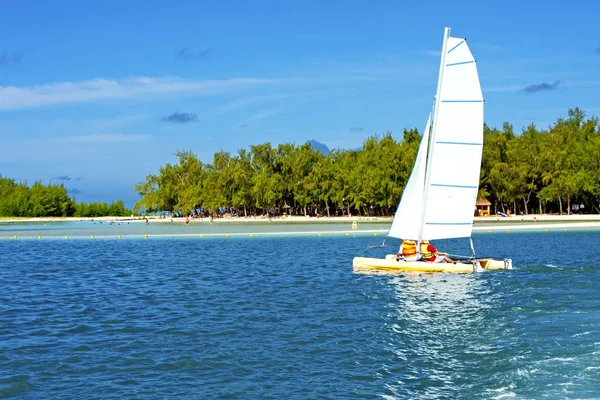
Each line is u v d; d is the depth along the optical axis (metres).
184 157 184.50
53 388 17.86
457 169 40.19
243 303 31.08
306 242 76.19
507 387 17.22
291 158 164.62
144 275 43.94
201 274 43.91
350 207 164.50
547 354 20.23
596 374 17.98
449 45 39.44
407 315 27.42
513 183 142.62
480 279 38.25
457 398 16.62
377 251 61.84
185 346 22.33
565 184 136.75
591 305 28.59
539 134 161.62
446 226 41.09
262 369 19.42
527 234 86.12
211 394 17.20
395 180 138.75
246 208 171.25
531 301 30.11
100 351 21.80
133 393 17.36
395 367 19.48
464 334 23.58
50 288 37.69
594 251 58.00
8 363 20.39
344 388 17.59
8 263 54.12
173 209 180.88
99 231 108.88
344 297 32.53
